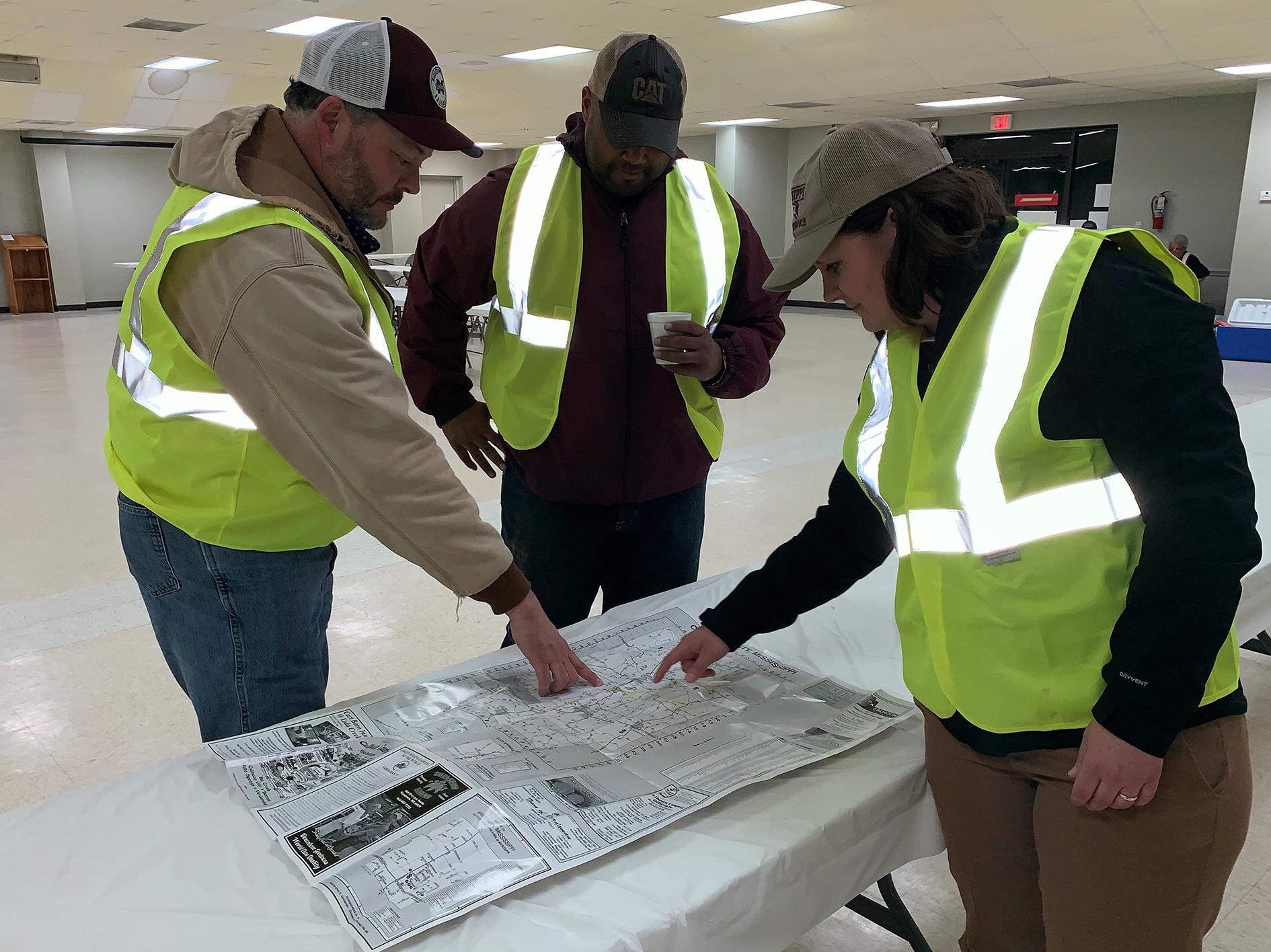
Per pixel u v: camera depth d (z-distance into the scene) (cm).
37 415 645
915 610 115
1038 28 779
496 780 109
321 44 117
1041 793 101
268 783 109
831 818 106
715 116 1314
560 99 1194
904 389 108
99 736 239
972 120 1308
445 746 117
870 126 96
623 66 152
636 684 138
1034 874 109
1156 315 84
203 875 95
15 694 260
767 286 106
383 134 118
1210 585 81
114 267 1619
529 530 188
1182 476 82
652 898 92
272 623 130
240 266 107
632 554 194
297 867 95
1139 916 96
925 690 110
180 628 132
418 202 1812
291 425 110
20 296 1496
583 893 93
